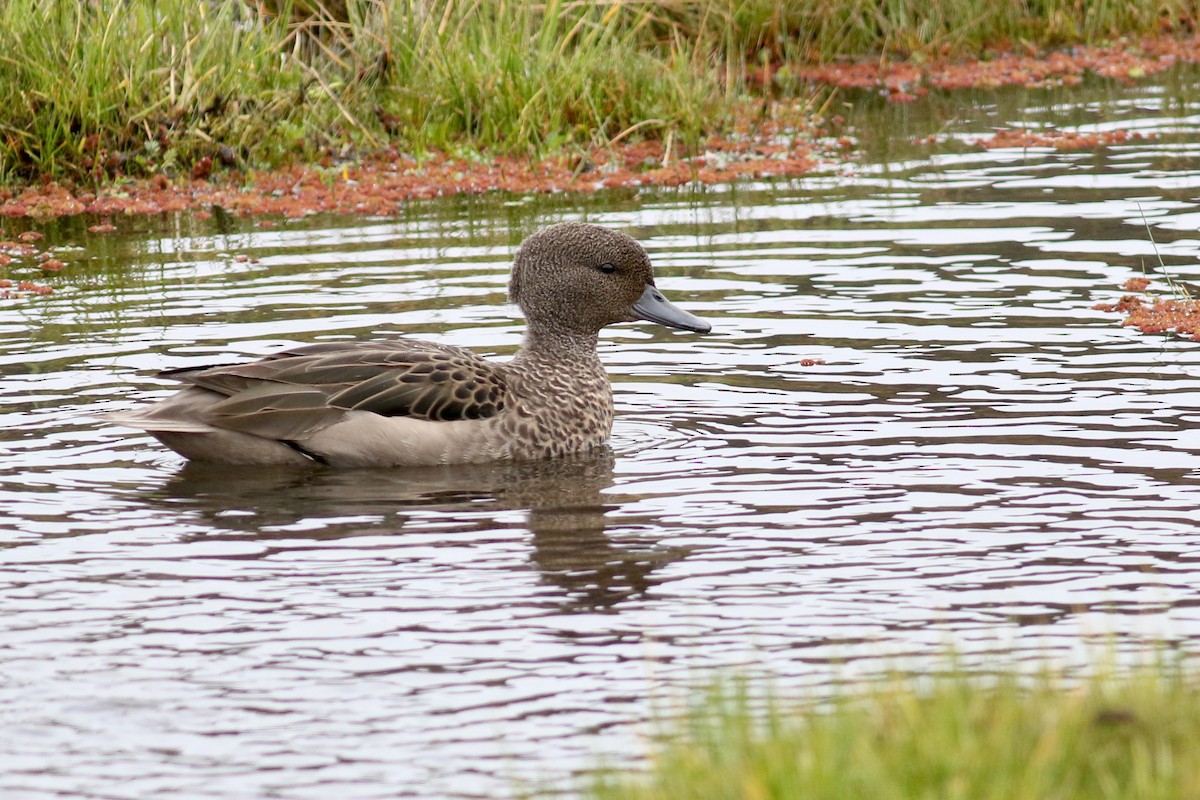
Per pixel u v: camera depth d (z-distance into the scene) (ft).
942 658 28.50
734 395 45.52
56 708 27.89
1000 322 50.72
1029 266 56.65
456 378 41.60
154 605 32.19
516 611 31.63
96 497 38.40
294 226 65.21
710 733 24.70
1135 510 36.14
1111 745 23.35
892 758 22.86
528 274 43.47
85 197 69.67
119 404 44.47
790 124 81.71
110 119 72.59
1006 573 32.91
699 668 28.84
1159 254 57.31
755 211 65.82
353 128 76.43
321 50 80.84
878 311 52.26
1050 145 76.02
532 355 43.29
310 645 30.27
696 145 77.30
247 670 29.27
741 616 31.14
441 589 32.81
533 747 26.18
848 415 43.37
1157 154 73.05
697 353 49.26
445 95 77.82
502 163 74.28
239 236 63.57
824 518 36.37
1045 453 39.99
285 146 74.23
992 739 23.12
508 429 41.37
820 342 49.49
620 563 34.04
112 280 57.31
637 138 77.87
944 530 35.40
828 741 23.12
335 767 25.76
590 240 43.29
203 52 74.54
